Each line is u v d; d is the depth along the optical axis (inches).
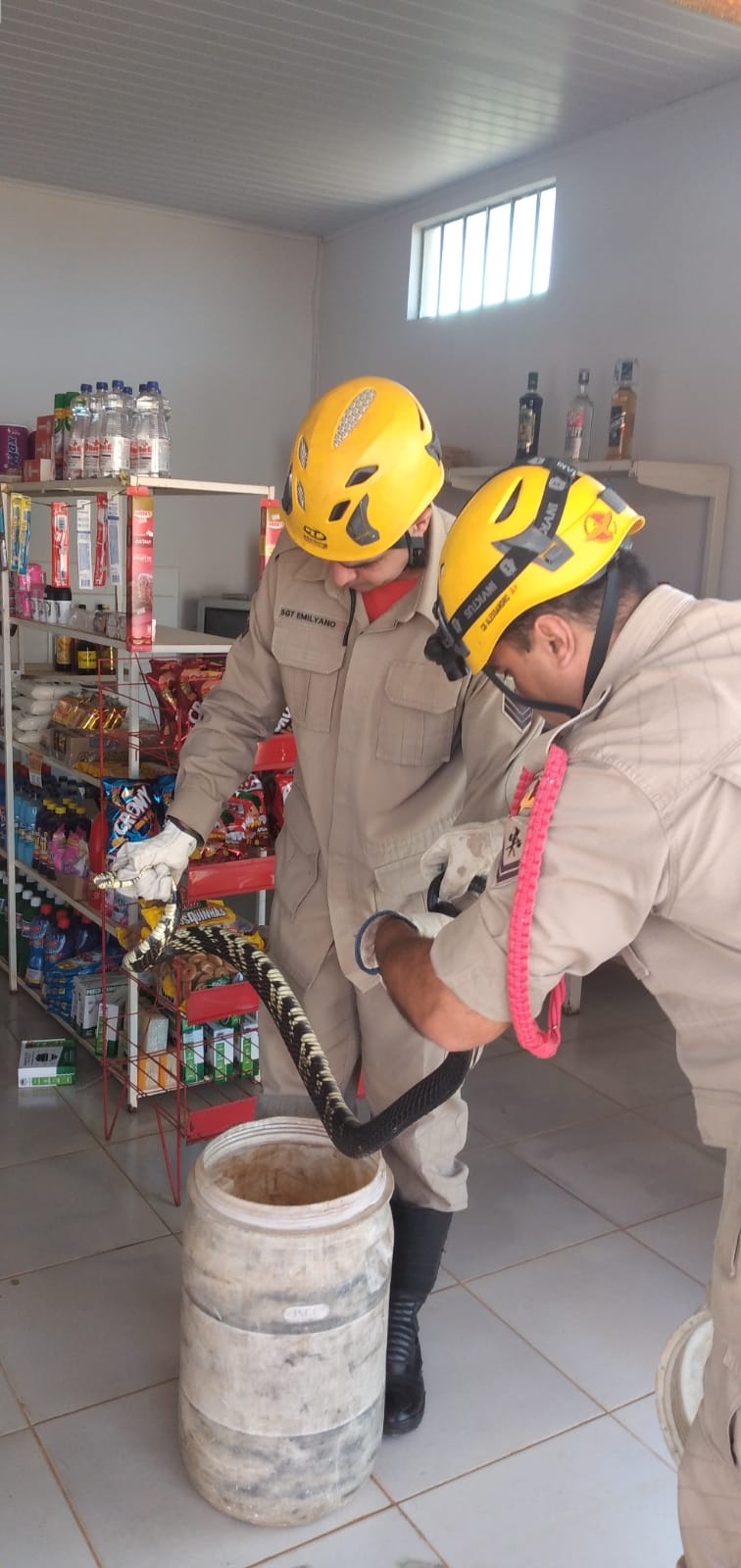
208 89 142.6
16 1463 66.7
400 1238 73.8
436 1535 62.9
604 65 129.9
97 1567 59.9
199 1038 106.8
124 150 166.1
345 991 73.4
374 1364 63.1
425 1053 70.2
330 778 70.2
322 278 215.3
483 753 63.9
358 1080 79.1
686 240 140.3
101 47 130.9
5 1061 119.1
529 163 164.4
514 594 40.1
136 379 198.2
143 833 102.0
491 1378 75.4
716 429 138.9
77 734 113.7
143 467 100.1
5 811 137.1
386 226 196.4
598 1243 91.2
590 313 155.9
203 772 74.1
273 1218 59.9
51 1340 77.5
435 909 55.2
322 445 58.3
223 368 207.8
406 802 68.5
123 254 193.2
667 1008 42.1
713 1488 40.3
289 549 72.2
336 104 146.2
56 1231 89.9
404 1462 68.2
